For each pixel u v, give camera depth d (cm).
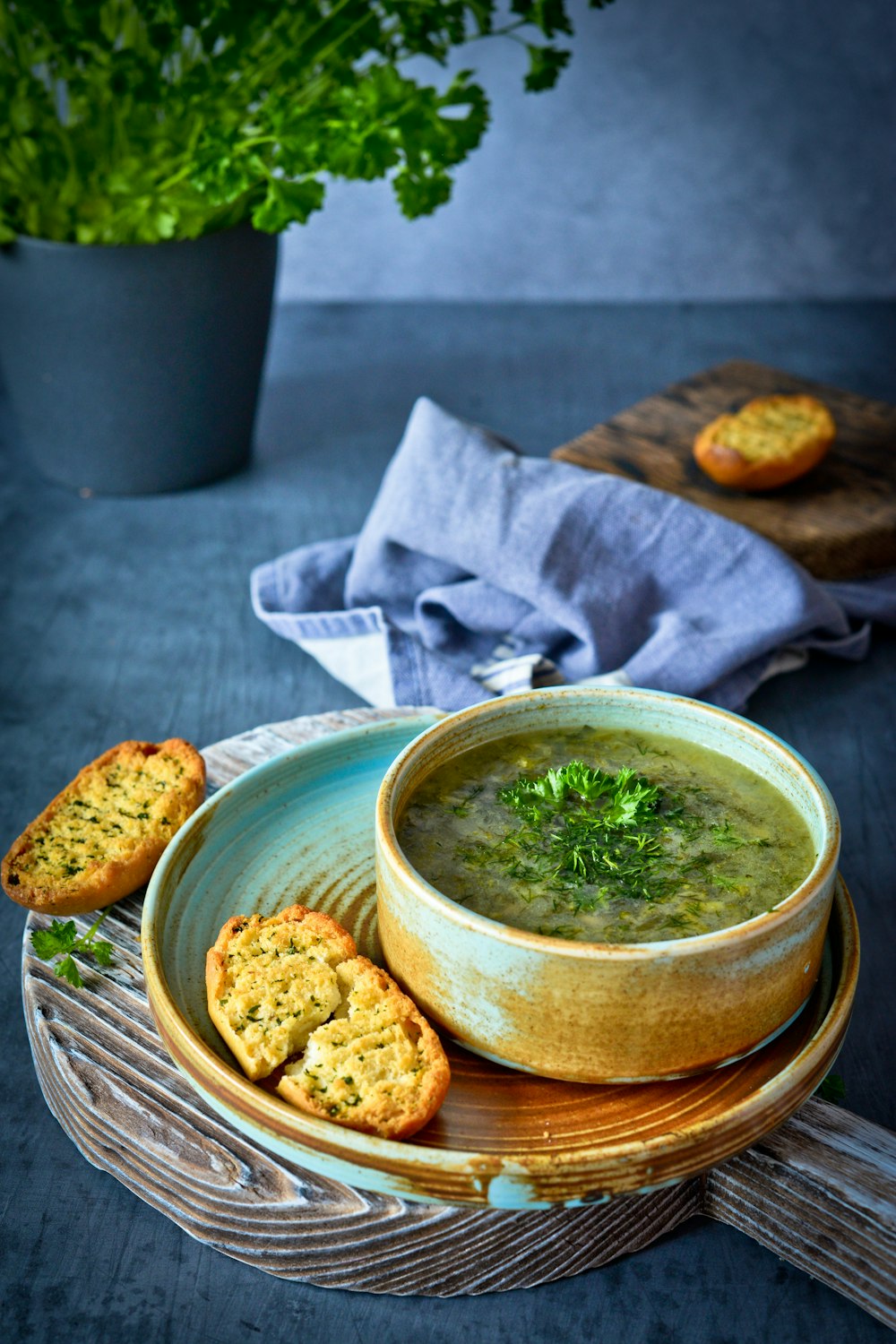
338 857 69
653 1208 63
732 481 94
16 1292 63
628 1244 63
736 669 87
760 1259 64
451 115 139
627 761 66
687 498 95
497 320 145
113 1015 65
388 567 92
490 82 138
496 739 67
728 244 148
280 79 96
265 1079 61
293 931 65
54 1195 66
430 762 65
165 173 99
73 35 92
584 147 142
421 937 60
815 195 144
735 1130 59
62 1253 64
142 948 64
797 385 108
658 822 64
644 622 88
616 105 140
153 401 104
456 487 90
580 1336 62
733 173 143
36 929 67
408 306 149
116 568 102
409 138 91
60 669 93
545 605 87
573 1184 58
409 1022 62
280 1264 62
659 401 105
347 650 89
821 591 88
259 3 90
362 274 150
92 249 97
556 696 67
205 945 65
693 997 58
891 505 94
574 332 142
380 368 132
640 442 100
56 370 103
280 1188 60
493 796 65
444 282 150
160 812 70
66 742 88
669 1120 60
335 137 91
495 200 145
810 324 143
